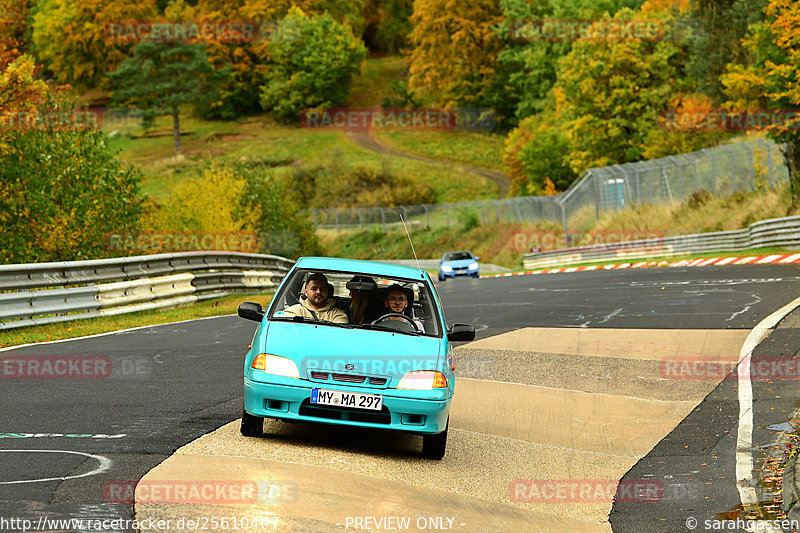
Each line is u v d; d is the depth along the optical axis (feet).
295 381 95.61
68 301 213.66
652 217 615.57
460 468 98.58
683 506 86.84
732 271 344.08
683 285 301.84
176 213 505.25
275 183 563.48
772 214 480.23
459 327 109.81
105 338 184.14
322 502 77.30
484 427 120.57
